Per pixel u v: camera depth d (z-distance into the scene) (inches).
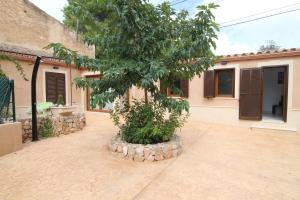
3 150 163.6
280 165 144.9
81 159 155.9
